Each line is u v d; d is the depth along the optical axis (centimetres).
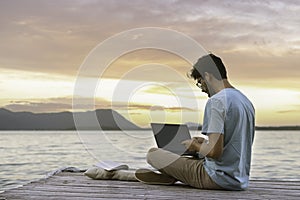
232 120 317
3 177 1268
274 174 1216
